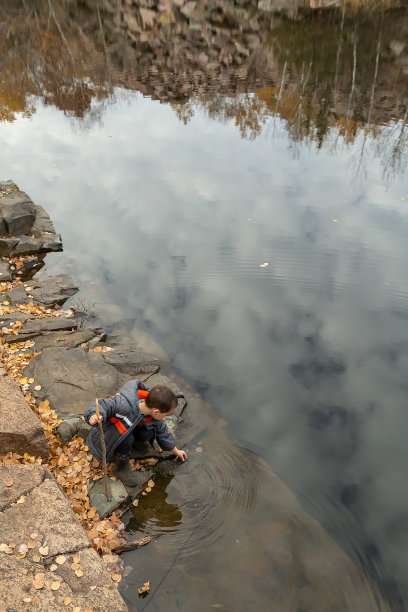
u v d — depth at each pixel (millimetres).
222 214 10477
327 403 5391
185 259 8664
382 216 10211
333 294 7512
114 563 3717
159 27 41625
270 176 12641
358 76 25484
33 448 4344
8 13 44406
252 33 39219
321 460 4680
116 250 9094
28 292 7590
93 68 29141
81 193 11805
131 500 4301
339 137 16094
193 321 6949
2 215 9117
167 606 3459
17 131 17484
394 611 3453
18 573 3146
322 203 10914
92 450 4402
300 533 4012
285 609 3459
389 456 4723
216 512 4207
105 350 6219
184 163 13828
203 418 5176
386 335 6547
